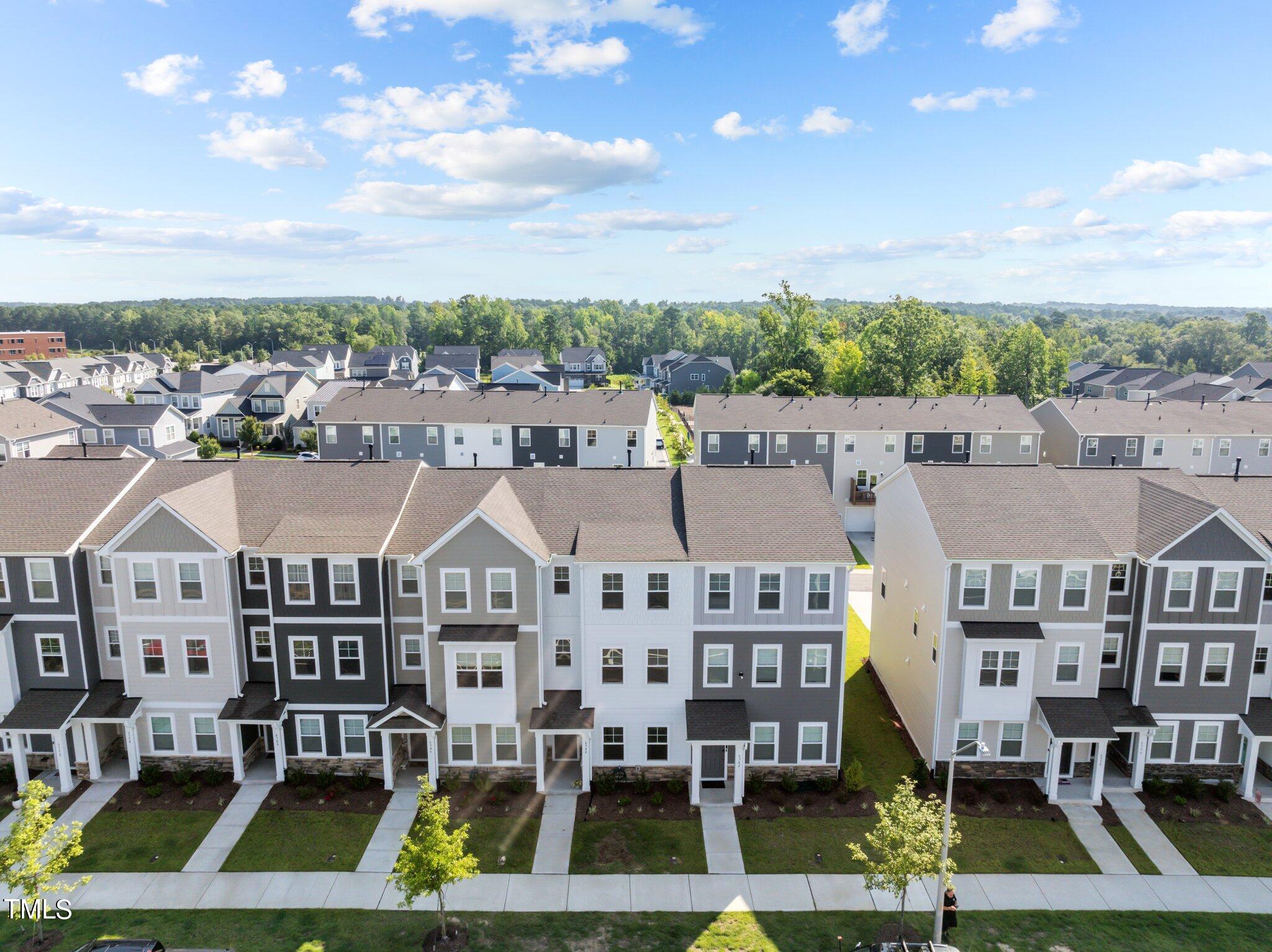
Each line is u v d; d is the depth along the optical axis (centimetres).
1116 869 2477
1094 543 2769
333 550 2778
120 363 15575
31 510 3002
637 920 2247
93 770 2911
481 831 2645
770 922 2242
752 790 2852
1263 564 2759
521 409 7175
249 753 2995
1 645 2862
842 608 2777
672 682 2836
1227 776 2903
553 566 2842
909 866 2056
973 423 6341
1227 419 6662
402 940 2167
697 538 2816
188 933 2195
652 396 7481
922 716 3033
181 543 2797
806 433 6278
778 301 10762
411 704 2823
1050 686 2830
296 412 10788
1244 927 2245
